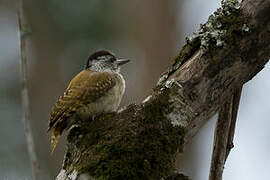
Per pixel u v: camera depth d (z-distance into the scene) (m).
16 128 21.30
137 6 22.20
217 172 9.75
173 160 8.50
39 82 22.84
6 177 20.00
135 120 8.58
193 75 8.78
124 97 21.55
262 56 8.72
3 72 22.53
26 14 22.94
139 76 21.17
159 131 8.49
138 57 21.86
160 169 8.33
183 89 8.74
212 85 8.75
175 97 8.70
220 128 9.69
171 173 8.45
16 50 23.14
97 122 8.85
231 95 9.01
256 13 8.63
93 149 8.42
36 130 21.80
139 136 8.41
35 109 22.45
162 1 21.61
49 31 23.00
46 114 22.38
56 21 22.86
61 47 22.86
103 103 11.98
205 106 8.77
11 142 20.95
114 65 14.02
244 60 8.70
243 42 8.66
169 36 21.39
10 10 24.02
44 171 20.27
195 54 8.88
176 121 8.62
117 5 22.59
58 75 22.80
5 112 21.55
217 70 8.73
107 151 8.30
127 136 8.41
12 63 22.81
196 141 19.92
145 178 8.22
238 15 8.76
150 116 8.58
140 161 8.27
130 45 22.33
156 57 21.19
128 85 21.81
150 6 21.69
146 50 21.36
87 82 11.91
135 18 22.22
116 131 8.52
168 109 8.63
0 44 23.27
